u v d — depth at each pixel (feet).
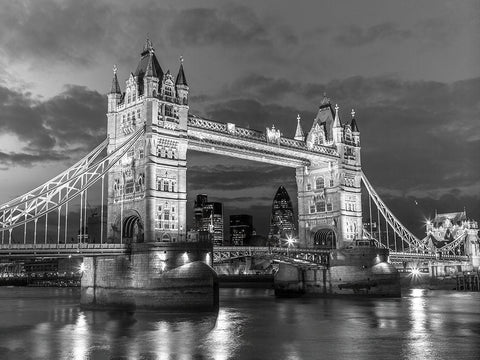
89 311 316.19
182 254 300.81
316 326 268.21
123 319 276.62
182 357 190.90
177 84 341.21
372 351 203.92
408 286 638.53
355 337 235.20
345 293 431.84
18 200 282.36
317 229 462.60
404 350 206.28
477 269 645.92
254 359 188.96
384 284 433.48
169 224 321.32
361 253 432.66
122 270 307.78
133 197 325.42
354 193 464.65
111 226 338.13
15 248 264.72
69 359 187.32
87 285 326.03
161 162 322.55
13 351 200.34
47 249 275.18
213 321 274.36
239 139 376.89
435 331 252.62
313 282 452.35
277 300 424.87
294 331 251.39
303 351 203.41
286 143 416.46
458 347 212.02
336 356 194.49
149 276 295.89
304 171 474.49
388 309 347.77
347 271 432.66
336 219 449.48
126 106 340.18
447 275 621.31
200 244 307.37
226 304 388.98
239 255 397.19
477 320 292.61
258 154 404.16
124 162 335.47
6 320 285.64
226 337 231.09
